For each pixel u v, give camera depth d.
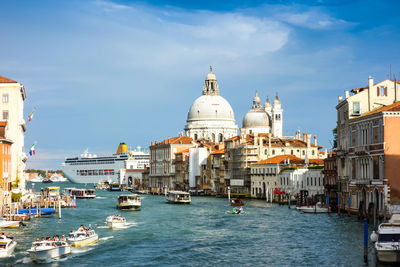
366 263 60.50
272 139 186.88
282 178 149.88
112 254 69.25
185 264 63.59
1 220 94.62
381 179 83.50
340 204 105.75
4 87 126.62
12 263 64.69
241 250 70.62
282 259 64.56
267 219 101.69
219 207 137.62
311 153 185.25
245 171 178.75
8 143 110.69
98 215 115.12
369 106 98.75
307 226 88.50
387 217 81.25
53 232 86.06
